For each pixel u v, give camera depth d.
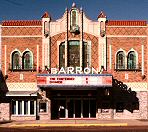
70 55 42.81
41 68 42.69
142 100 42.47
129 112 42.38
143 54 42.72
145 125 34.59
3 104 42.38
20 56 42.72
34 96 42.28
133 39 42.81
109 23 42.97
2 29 42.84
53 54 42.81
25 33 42.84
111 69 42.66
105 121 39.19
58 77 39.94
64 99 43.00
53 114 42.84
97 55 42.81
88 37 42.88
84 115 42.94
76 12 43.06
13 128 32.88
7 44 42.81
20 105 42.41
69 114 42.97
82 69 42.50
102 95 42.28
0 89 42.50
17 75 42.72
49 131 29.91
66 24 42.81
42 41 42.78
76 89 42.31
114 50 42.75
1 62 42.72
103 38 42.75
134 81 42.66
